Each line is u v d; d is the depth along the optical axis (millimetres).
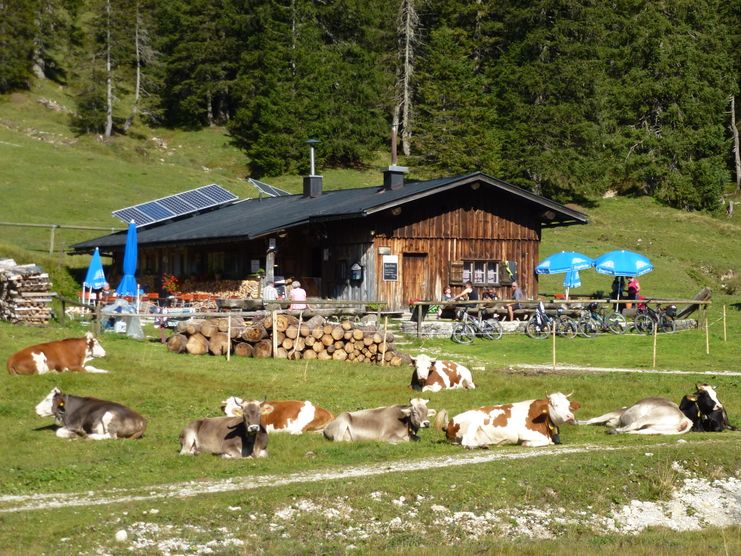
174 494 13211
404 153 101938
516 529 13016
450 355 29188
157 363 24297
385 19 107875
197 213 51969
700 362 28016
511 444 16547
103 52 100500
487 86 103250
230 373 23391
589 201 90688
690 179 91812
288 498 12961
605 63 99625
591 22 96062
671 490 14461
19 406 18938
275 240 37844
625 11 103625
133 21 107375
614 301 34219
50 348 21812
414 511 13055
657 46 97750
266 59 99188
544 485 14047
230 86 106375
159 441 16500
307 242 41344
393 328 34531
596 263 38938
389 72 105375
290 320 27594
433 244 38594
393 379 23484
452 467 14641
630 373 25109
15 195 70312
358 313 31469
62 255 55625
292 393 20891
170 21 111562
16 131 93750
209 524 12148
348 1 107062
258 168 94812
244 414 15000
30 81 109438
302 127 94750
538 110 89312
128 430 16703
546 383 22750
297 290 34156
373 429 16797
